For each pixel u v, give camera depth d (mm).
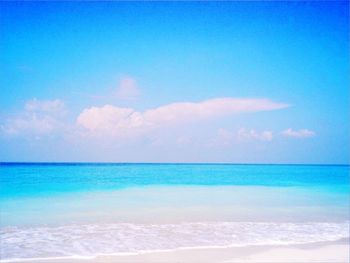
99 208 10469
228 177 20297
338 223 9148
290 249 6934
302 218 9672
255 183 17219
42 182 14469
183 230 8227
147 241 7305
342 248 7055
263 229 8430
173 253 6562
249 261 6195
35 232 7887
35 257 6258
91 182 16062
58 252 6551
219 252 6664
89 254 6453
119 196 12414
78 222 8844
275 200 12297
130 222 8930
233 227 8570
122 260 6160
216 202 11727
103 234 7789
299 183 17453
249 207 11070
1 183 13492
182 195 12852
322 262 6230
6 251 6574
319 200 12414
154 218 9383
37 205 10719
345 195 13406
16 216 9367
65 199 11656
